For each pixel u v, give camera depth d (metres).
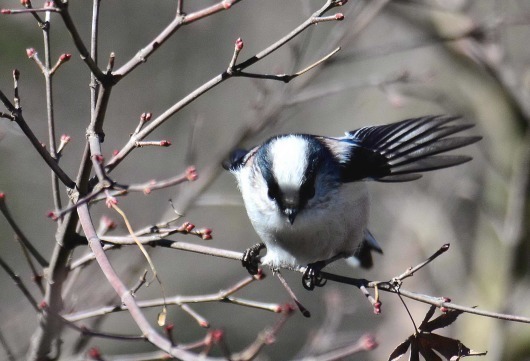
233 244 15.45
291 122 16.41
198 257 15.66
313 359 7.02
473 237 14.60
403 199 14.64
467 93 13.85
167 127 14.95
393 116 15.48
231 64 5.48
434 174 14.61
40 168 13.98
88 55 5.49
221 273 15.64
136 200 13.37
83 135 14.03
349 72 16.88
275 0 16.03
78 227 6.45
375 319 14.53
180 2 5.60
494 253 13.77
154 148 14.64
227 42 15.55
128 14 14.75
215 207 15.33
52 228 14.03
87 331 5.84
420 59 15.24
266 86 11.02
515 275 12.93
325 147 7.60
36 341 6.64
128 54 14.73
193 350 13.48
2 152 13.56
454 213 14.72
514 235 12.66
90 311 6.91
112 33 14.67
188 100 5.66
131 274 9.08
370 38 14.65
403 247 14.78
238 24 15.74
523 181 12.51
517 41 14.95
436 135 7.53
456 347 5.31
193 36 15.28
